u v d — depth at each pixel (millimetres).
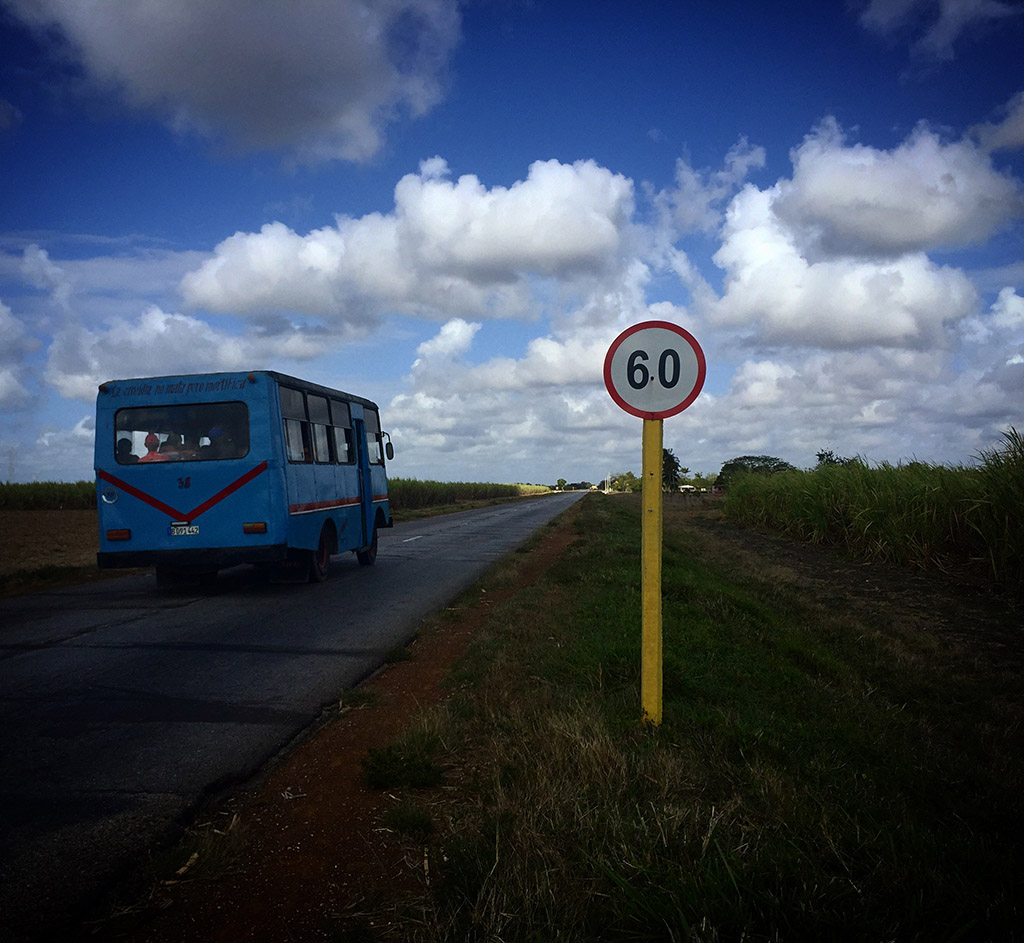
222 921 2701
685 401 4605
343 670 6539
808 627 8766
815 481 17484
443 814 3586
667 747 4184
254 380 10617
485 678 5770
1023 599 9883
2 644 7586
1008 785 4250
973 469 11875
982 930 2484
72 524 25547
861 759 4473
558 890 2709
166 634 8086
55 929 2658
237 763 4316
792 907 2539
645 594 4641
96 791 3895
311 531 11812
